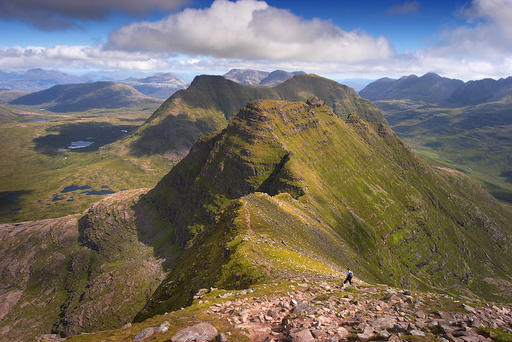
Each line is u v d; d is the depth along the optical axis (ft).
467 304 71.36
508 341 49.67
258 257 173.17
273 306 77.46
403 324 58.13
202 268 204.54
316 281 125.39
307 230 406.82
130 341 54.34
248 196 417.49
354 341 52.03
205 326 56.44
